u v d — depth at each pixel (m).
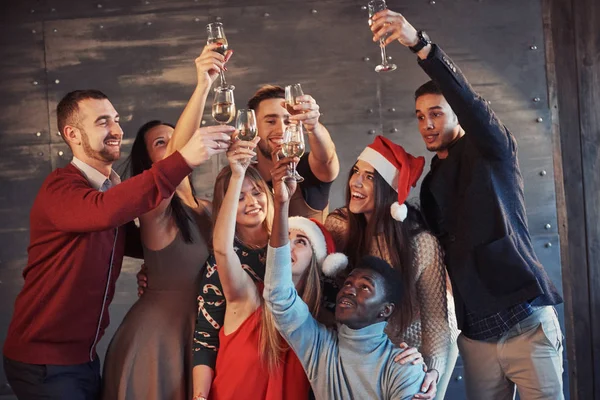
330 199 4.69
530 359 2.85
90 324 2.95
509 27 4.70
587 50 4.65
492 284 2.80
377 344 2.63
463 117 2.71
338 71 4.70
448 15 4.70
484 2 4.71
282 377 2.73
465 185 2.86
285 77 4.71
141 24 4.76
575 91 4.67
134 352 2.96
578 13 4.66
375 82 4.70
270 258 2.60
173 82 4.74
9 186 4.79
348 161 4.69
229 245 2.71
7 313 4.75
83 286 2.88
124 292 4.71
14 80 4.80
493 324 2.88
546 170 4.68
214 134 2.61
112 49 4.76
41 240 2.90
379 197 2.93
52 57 4.79
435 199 2.92
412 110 4.70
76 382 2.94
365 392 2.61
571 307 4.64
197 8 4.74
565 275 4.66
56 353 2.90
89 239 2.85
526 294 2.77
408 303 2.85
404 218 2.86
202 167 4.69
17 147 4.79
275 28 4.71
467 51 4.70
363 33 4.70
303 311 2.66
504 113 4.70
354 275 2.66
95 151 2.99
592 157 4.65
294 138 2.73
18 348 2.93
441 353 2.84
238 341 2.78
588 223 4.65
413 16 4.71
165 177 2.62
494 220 2.79
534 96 4.70
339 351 2.66
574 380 4.62
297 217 2.97
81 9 4.79
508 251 2.78
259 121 3.58
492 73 4.70
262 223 3.03
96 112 2.98
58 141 4.79
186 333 3.00
